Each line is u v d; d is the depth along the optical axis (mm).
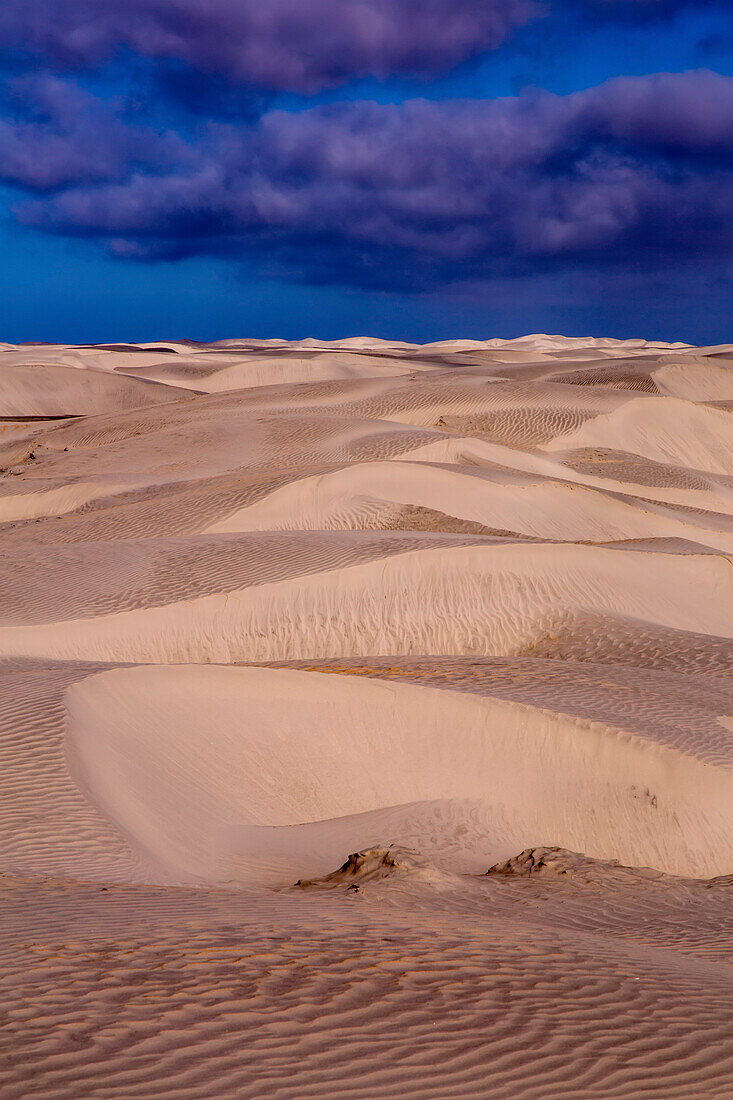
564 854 10875
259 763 12469
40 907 6141
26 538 25906
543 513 28391
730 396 63188
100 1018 4062
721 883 10555
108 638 17938
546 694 14383
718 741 13281
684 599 21734
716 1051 4082
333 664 16516
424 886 9078
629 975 5320
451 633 19516
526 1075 3752
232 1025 4074
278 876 9656
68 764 10117
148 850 9016
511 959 5457
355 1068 3729
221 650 18547
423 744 13250
